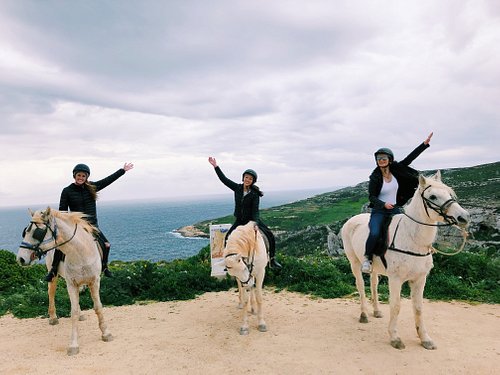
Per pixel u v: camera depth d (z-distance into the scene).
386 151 5.63
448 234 13.89
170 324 6.80
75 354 5.43
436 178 5.23
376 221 5.66
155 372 4.75
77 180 6.62
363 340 5.59
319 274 9.43
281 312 7.28
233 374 4.62
